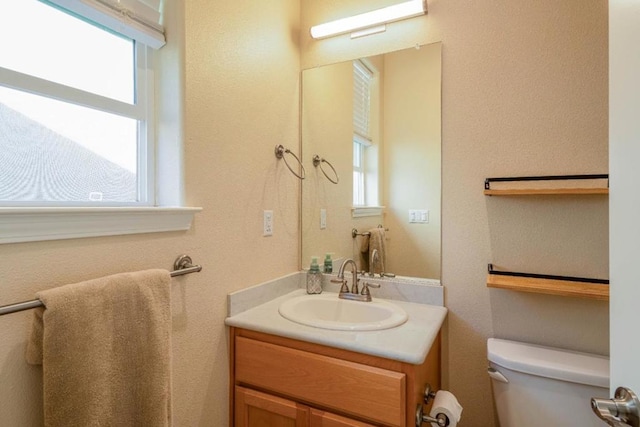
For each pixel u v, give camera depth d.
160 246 1.02
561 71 1.25
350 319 1.46
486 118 1.37
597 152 1.20
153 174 1.09
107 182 0.97
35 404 0.75
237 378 1.26
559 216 1.25
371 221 1.61
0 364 0.69
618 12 0.56
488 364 1.27
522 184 1.31
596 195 1.21
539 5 1.28
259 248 1.45
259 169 1.45
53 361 0.69
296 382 1.13
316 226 1.77
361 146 1.64
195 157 1.12
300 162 1.75
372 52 1.60
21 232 0.70
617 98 0.56
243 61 1.35
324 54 1.71
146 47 1.08
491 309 1.35
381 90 1.58
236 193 1.32
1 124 0.75
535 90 1.28
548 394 1.09
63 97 0.85
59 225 0.77
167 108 1.09
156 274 0.90
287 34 1.65
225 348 1.27
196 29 1.13
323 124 1.75
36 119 0.81
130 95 1.04
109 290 0.79
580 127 1.22
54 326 0.69
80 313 0.73
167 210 0.99
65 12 0.87
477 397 1.37
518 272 1.31
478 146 1.38
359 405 1.02
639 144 0.49
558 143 1.25
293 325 1.19
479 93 1.38
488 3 1.36
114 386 0.78
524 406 1.12
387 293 1.54
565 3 1.24
